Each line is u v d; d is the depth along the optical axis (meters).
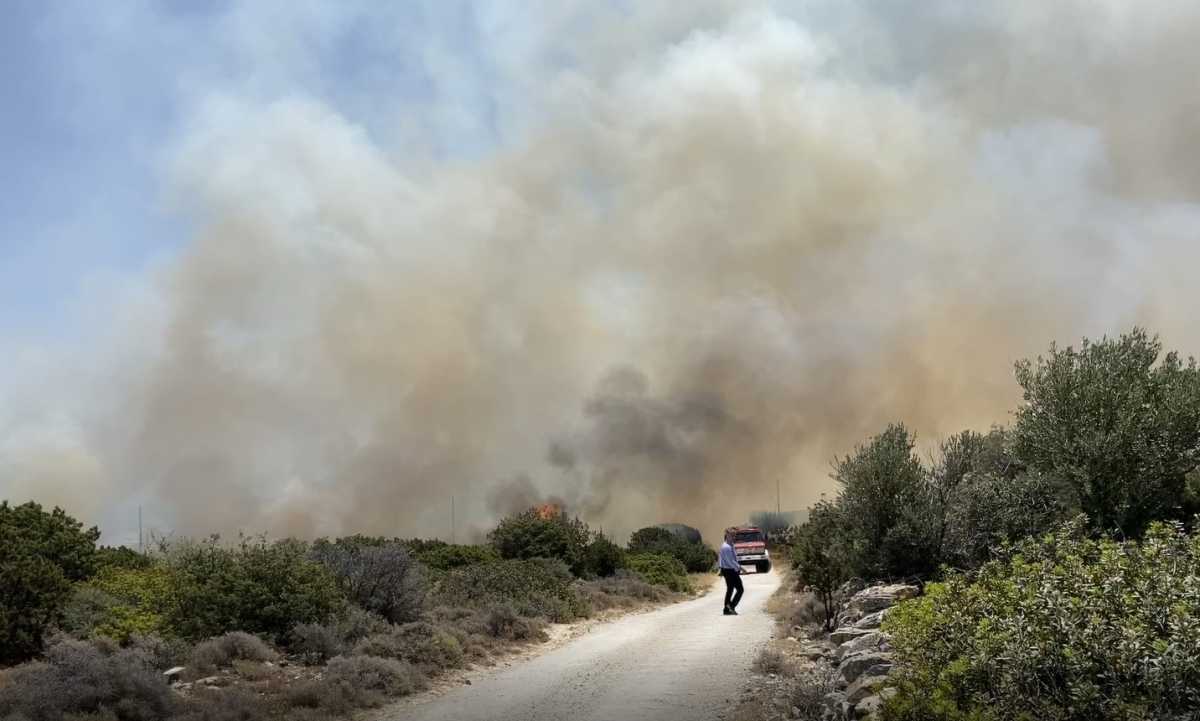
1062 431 16.59
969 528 17.64
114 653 12.59
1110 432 16.25
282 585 15.38
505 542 37.66
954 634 8.22
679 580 36.00
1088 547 8.61
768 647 14.77
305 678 12.28
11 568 14.86
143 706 10.02
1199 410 15.83
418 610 18.12
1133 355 17.00
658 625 20.42
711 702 10.70
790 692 10.08
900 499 18.53
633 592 29.52
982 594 8.66
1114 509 15.87
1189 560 7.44
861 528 19.02
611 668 13.83
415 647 14.17
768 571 48.03
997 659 7.21
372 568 17.81
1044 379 17.33
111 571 20.64
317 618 15.27
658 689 11.75
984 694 7.25
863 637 11.91
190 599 15.28
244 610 14.92
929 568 17.84
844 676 10.08
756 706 9.88
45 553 19.83
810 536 17.17
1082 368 17.00
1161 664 6.03
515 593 22.33
